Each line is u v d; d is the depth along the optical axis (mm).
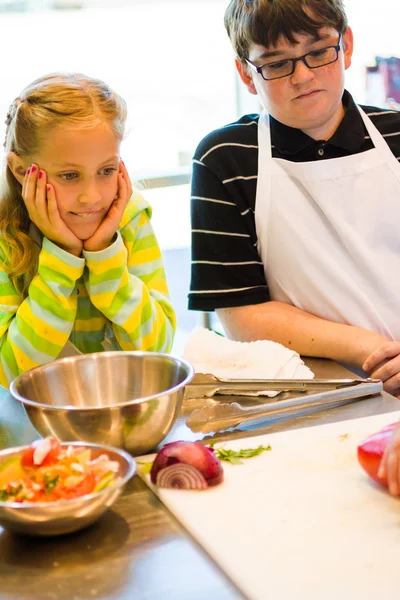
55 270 1254
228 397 1164
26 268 1322
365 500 858
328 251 1556
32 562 765
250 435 1039
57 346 1274
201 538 792
